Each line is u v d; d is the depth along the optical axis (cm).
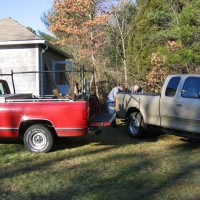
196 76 845
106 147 865
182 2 1984
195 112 814
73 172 649
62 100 799
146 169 665
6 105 804
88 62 2333
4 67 1512
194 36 1484
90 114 859
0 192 548
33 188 564
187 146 874
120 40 2320
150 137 1002
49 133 797
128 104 1018
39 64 1498
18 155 782
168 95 900
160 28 2198
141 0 2298
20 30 1547
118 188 561
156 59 1716
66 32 2395
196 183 581
